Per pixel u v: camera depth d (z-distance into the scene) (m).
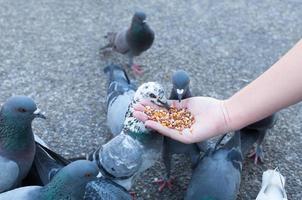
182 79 0.99
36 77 1.30
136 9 1.60
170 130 0.90
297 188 1.03
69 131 1.14
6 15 1.54
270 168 1.08
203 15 1.58
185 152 0.99
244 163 1.09
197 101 0.94
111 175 0.91
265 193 0.92
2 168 0.89
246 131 1.05
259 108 0.84
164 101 0.93
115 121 1.04
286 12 1.61
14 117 0.88
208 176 0.92
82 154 1.09
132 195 1.01
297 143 1.13
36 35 1.46
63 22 1.53
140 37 1.29
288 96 0.81
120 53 1.36
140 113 0.90
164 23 1.54
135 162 0.90
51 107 1.21
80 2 1.63
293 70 0.79
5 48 1.40
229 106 0.89
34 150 0.92
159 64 1.37
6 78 1.29
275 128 1.17
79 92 1.26
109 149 0.91
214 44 1.46
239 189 1.03
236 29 1.52
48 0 1.63
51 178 0.87
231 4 1.65
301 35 1.51
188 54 1.41
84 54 1.40
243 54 1.42
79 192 0.81
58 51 1.40
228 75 1.34
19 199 0.81
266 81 0.83
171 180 1.04
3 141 0.90
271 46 1.46
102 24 1.53
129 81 1.15
